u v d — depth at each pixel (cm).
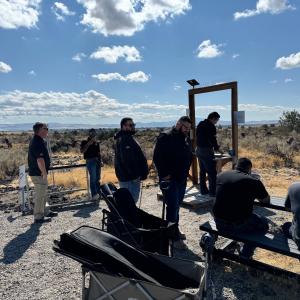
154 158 595
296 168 1362
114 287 326
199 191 958
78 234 362
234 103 891
